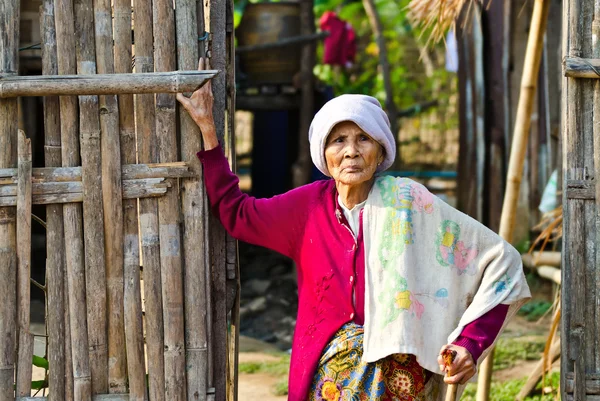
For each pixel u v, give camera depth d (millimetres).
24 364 2408
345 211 2355
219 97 2482
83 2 2379
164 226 2414
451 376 2193
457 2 3338
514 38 6000
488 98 6090
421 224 2314
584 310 2486
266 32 6531
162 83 2328
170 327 2424
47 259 2400
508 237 3477
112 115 2377
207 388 2465
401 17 9859
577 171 2502
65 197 2373
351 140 2246
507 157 6082
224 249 2547
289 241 2395
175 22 2416
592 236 2494
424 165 10258
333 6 10312
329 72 10117
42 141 7121
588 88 2500
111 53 2395
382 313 2256
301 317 2379
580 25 2484
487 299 2268
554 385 3916
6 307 2385
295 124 7699
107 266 2412
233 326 2627
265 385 4145
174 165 2402
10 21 2334
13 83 2295
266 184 8477
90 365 2422
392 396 2285
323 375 2305
